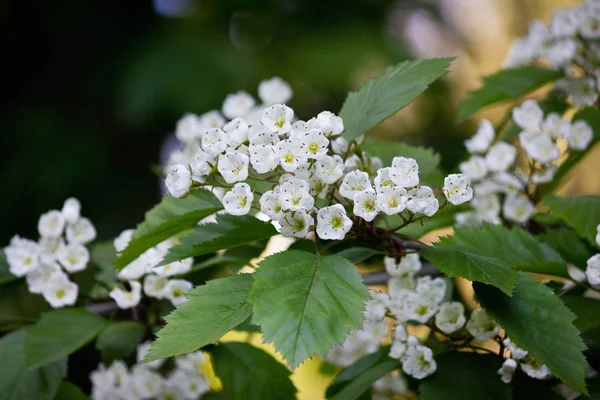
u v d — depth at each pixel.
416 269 1.13
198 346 0.99
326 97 2.17
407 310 1.10
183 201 1.13
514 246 1.11
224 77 2.09
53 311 1.15
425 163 1.15
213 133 1.05
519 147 1.36
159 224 1.10
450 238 1.11
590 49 1.26
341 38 2.18
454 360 1.09
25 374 1.14
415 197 1.02
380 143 1.17
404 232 1.17
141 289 1.18
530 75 1.25
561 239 1.16
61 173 2.12
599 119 1.23
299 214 1.02
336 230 1.02
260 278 1.00
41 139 2.18
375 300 1.12
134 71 2.14
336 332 0.98
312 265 1.01
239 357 1.16
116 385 1.24
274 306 0.99
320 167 1.03
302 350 0.97
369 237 1.06
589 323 1.10
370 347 1.21
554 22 1.27
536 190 1.22
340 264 1.01
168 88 2.07
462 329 1.10
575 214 1.15
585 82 1.25
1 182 2.11
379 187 1.02
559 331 1.03
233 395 1.14
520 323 1.03
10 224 2.10
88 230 1.19
